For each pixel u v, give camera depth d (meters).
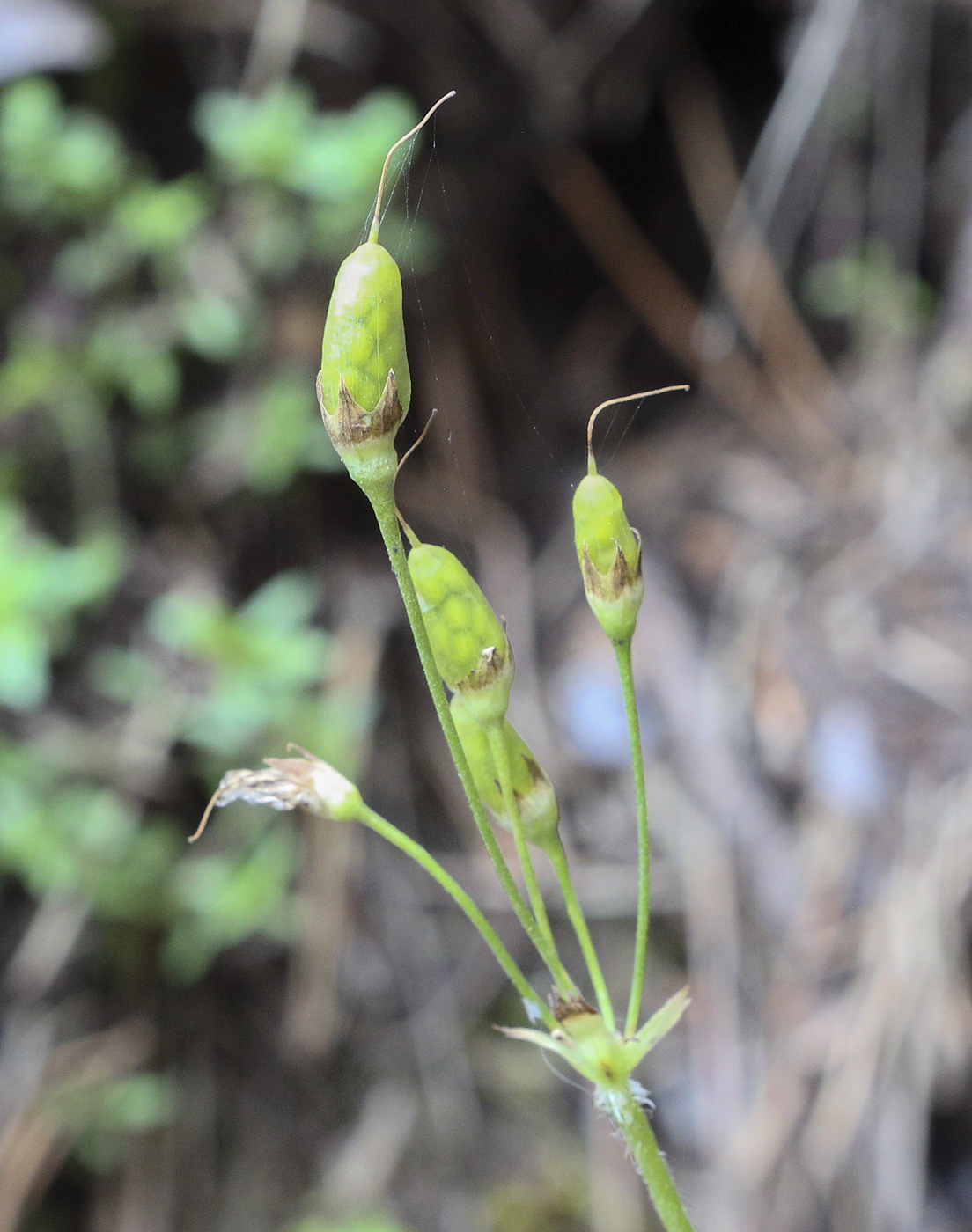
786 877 0.35
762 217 0.43
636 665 0.39
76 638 0.35
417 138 0.38
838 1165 0.33
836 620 0.38
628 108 0.42
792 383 0.44
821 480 0.41
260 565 0.38
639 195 0.45
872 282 0.43
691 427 0.44
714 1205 0.34
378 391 0.18
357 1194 0.36
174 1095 0.36
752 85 0.44
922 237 0.44
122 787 0.34
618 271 0.44
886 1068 0.33
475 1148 0.37
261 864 0.35
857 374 0.44
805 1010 0.34
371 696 0.37
